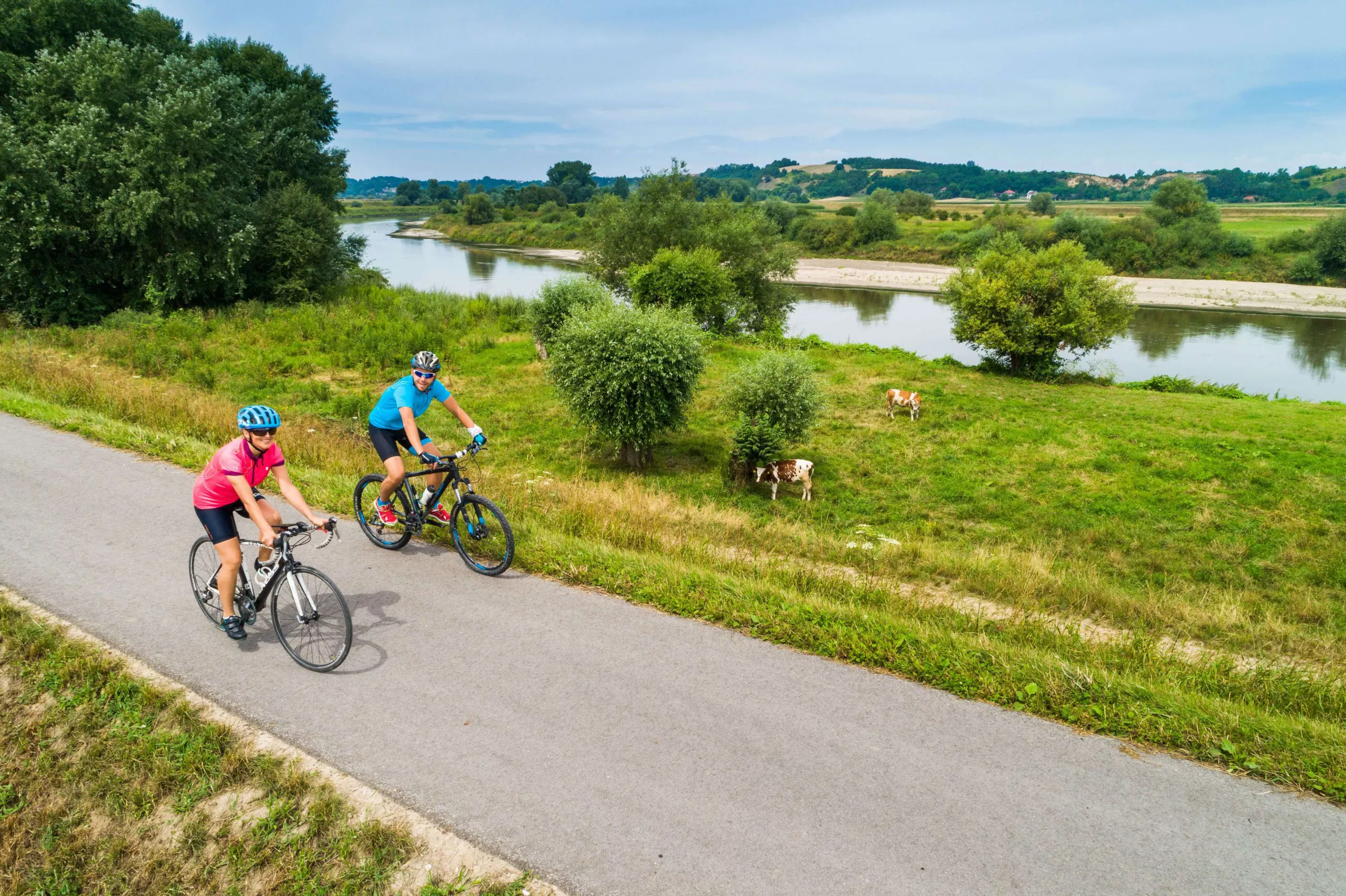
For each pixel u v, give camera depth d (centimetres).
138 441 984
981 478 1452
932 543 1122
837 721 459
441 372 2189
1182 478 1422
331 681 495
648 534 829
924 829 375
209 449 977
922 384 2241
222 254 2745
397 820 382
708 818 381
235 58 3909
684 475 1502
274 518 504
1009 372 2573
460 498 652
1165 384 2411
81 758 444
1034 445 1645
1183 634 756
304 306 2881
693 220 3916
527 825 378
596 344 1435
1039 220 10225
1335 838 369
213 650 530
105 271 2589
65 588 610
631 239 3959
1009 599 823
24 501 786
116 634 546
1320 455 1520
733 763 421
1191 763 424
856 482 1454
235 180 2980
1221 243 6606
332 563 665
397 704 471
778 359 1547
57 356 1945
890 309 4888
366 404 1772
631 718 459
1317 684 539
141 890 379
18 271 2288
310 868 369
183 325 2425
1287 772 409
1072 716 459
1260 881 345
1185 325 4275
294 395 1819
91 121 2398
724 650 540
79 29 2798
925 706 476
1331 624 882
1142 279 6272
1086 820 381
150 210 2380
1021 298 2512
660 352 1410
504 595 616
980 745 438
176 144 2558
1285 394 2714
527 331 2797
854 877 347
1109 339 2591
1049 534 1200
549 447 1609
